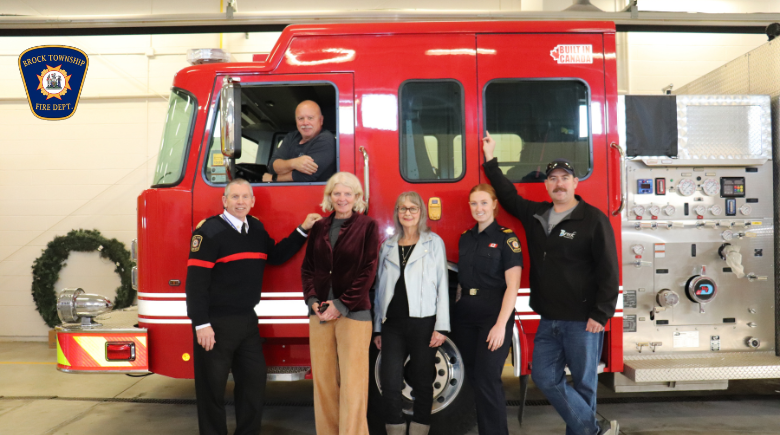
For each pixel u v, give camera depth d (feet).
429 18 15.30
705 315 11.32
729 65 13.28
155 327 10.18
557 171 8.71
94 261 21.72
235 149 9.18
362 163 10.25
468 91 10.30
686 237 11.27
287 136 10.96
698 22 16.06
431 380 9.04
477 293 8.95
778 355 11.39
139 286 10.39
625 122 11.09
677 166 11.24
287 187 10.19
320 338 8.98
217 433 9.23
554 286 8.74
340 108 10.30
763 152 11.40
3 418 12.46
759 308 11.43
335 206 8.95
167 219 10.19
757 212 11.46
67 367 10.29
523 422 11.89
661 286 11.22
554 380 8.96
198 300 8.86
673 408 12.54
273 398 13.96
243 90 10.58
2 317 21.88
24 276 21.81
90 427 11.82
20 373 16.80
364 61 10.32
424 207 9.16
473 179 10.23
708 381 10.78
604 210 10.30
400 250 9.11
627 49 22.11
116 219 21.76
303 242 9.81
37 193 21.71
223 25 16.16
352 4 21.63
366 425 8.86
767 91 11.86
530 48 10.35
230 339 9.14
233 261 9.11
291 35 10.34
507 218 10.25
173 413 12.84
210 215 10.25
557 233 8.72
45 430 11.60
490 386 8.68
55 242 21.39
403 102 10.34
